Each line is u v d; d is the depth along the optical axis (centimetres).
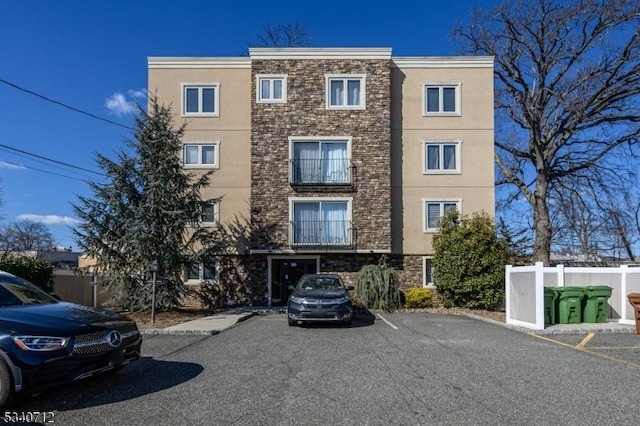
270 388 707
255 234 2208
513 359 926
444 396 668
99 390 693
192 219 1911
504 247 1969
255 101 2244
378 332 1309
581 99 2539
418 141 2303
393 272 1970
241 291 2245
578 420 570
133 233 1769
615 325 1375
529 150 2811
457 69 2323
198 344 1102
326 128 2236
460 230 1980
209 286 2238
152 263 1656
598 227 2717
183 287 1906
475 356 955
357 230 2209
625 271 1460
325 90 2248
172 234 1888
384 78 2250
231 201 2280
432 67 2322
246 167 2294
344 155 2250
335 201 2230
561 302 1419
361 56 2256
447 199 2281
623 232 2684
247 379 761
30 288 777
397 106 2309
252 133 2238
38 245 5616
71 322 645
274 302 2267
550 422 563
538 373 808
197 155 2297
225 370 826
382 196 2219
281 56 2255
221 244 1989
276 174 2227
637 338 1203
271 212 2217
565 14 2458
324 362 895
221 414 589
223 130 2298
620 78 2484
